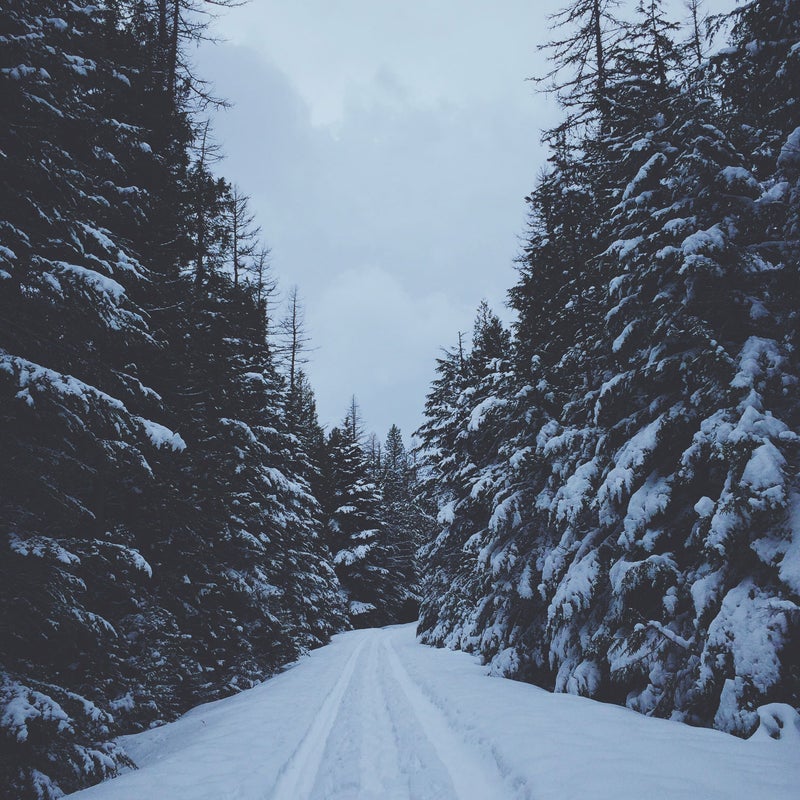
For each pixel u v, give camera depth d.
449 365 26.95
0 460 6.63
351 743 7.69
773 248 7.92
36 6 6.79
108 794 5.33
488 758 5.89
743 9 7.66
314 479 38.56
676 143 9.18
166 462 11.18
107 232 9.18
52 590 6.64
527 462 13.35
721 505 6.52
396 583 45.66
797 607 5.80
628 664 7.71
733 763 4.44
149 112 12.57
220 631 14.64
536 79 13.04
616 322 9.62
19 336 7.04
